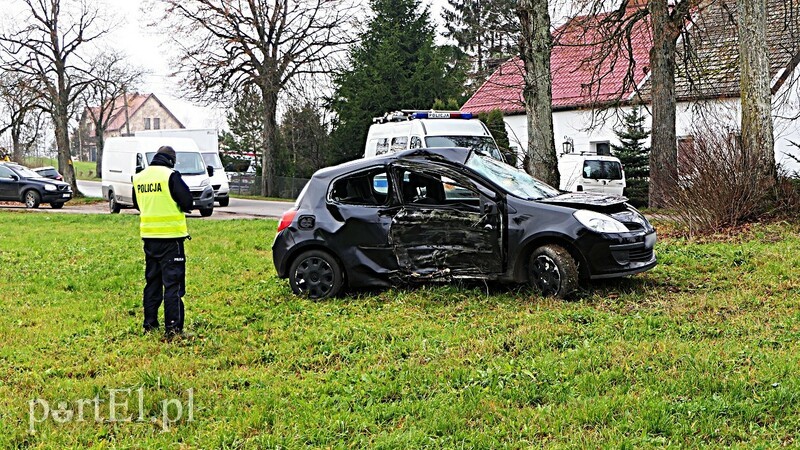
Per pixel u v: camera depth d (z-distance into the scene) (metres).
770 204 13.53
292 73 41.06
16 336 8.23
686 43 20.84
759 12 14.39
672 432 4.89
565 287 8.54
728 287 9.14
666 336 7.12
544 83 15.55
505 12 17.12
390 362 6.86
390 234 9.21
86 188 54.91
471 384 6.04
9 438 5.38
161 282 8.35
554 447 4.80
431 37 45.03
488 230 8.84
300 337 7.86
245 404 5.98
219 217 24.72
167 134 33.69
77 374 6.95
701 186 13.28
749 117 14.42
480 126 19.23
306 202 9.65
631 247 8.64
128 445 5.27
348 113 42.75
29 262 13.40
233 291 10.29
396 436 5.13
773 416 5.06
